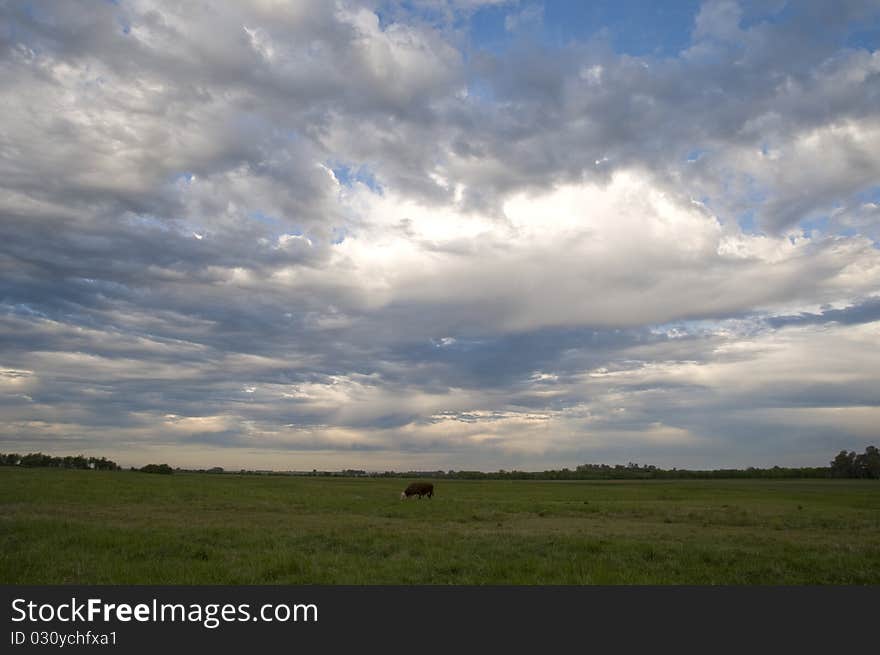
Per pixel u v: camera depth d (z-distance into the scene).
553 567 16.52
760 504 48.75
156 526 25.05
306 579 15.01
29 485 50.28
